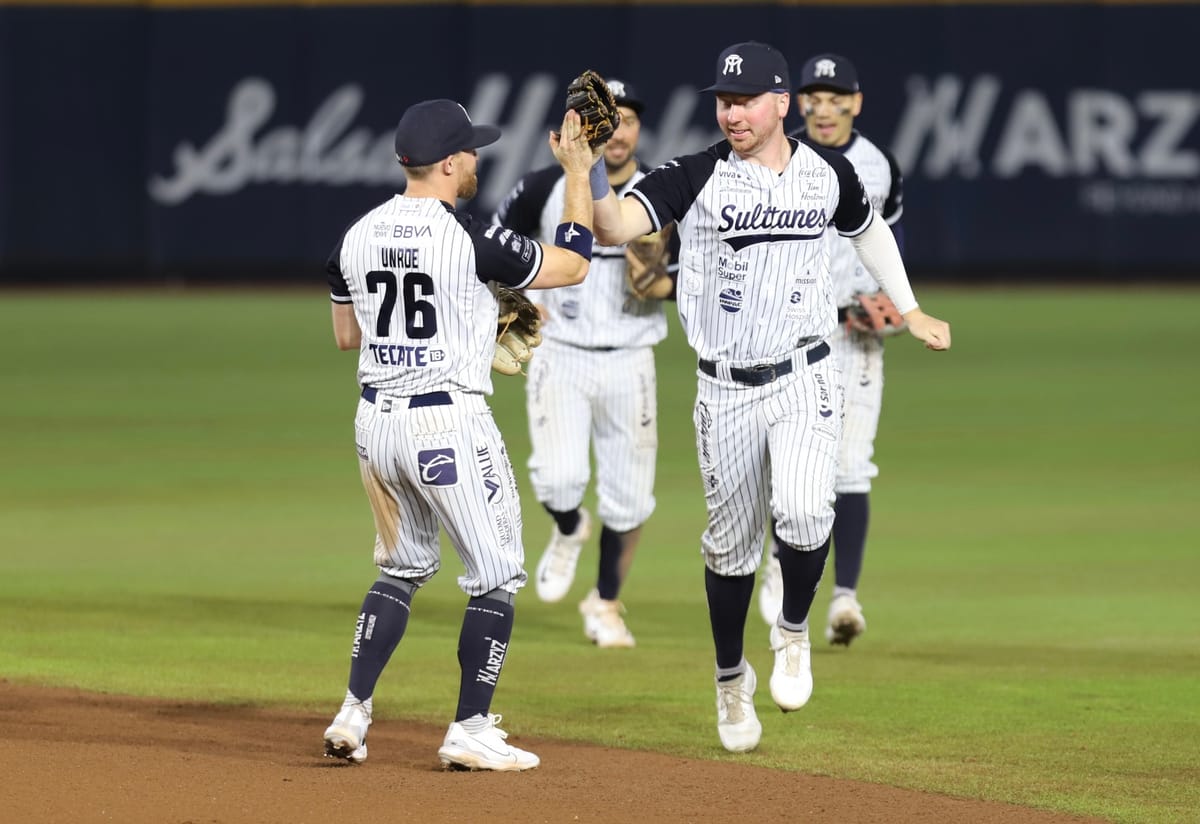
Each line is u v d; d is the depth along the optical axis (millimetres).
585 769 20438
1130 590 33688
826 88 29141
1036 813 18844
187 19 107250
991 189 106438
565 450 30172
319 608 31875
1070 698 25172
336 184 108312
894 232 30094
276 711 23906
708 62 105750
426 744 22062
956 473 48406
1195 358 75625
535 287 19828
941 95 105750
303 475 48125
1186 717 23953
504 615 20062
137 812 16875
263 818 16875
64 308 98125
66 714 22922
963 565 36312
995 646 29016
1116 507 43156
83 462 50219
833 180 21344
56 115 106812
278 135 108062
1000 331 86438
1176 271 107125
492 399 64688
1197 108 105375
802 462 21219
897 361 76875
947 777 20641
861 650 28875
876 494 45156
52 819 16531
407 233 19344
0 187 106688
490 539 19828
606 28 106250
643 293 29281
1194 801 19609
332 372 72125
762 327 21375
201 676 26172
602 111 20016
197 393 65688
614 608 29656
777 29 105375
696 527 41344
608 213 20922
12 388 66812
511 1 106438
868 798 19203
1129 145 106000
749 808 18469
